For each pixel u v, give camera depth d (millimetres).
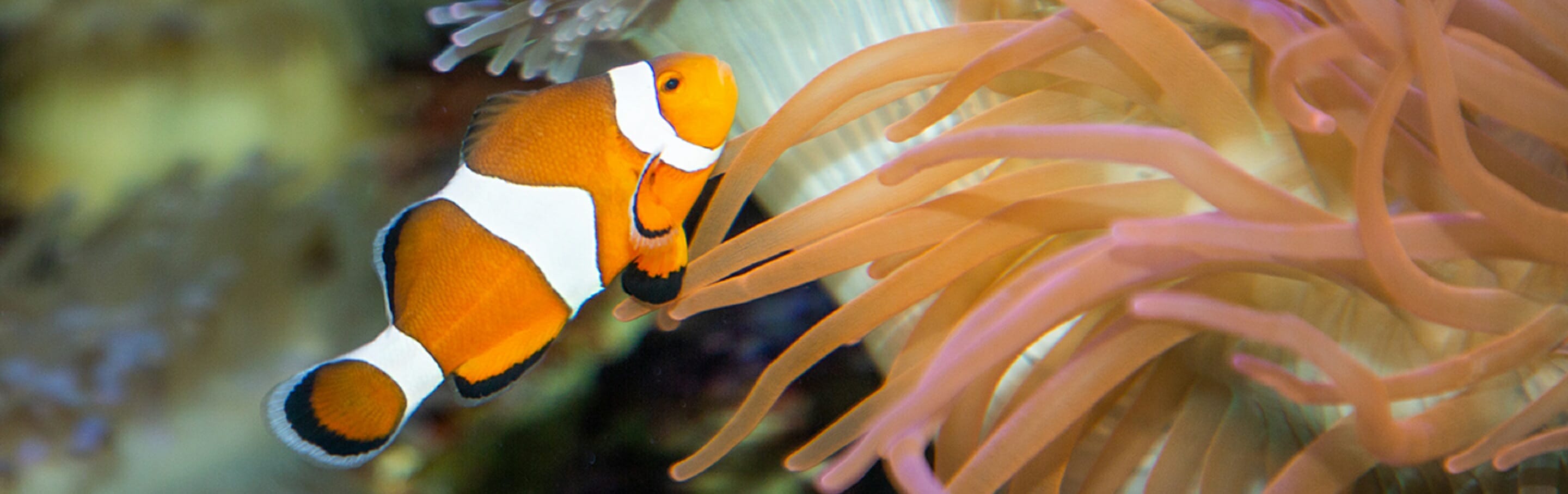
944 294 298
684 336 387
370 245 400
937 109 283
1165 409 296
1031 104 300
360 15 481
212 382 368
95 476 351
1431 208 273
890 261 299
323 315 389
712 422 386
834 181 327
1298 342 250
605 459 392
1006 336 265
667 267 287
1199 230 252
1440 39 251
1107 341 278
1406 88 248
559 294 280
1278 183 279
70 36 449
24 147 458
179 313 365
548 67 351
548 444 395
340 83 486
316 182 451
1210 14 296
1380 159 249
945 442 297
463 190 274
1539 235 261
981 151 264
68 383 348
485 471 398
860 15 330
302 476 369
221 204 392
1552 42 272
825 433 296
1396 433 259
